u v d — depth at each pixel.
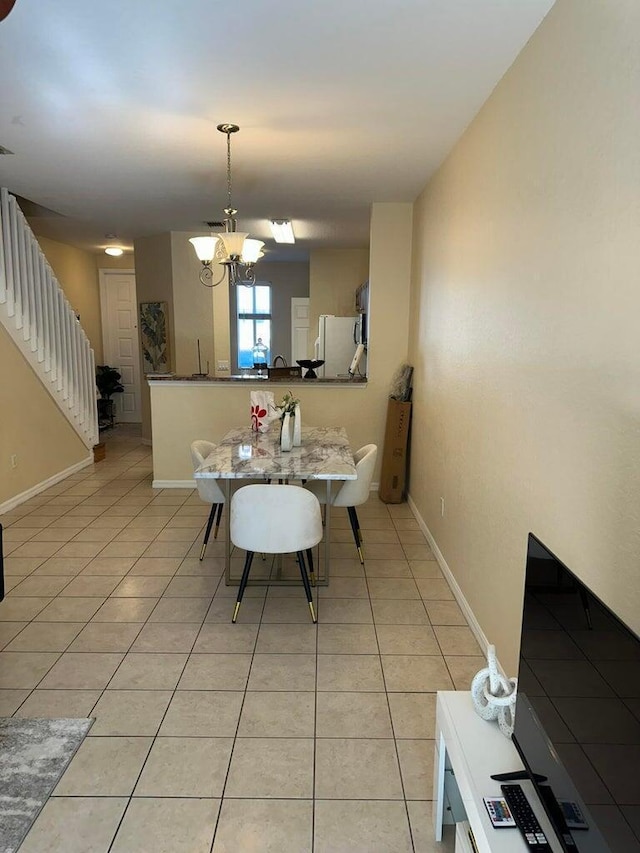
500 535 2.51
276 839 1.73
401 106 2.89
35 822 1.78
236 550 3.97
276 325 9.70
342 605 3.21
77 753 2.07
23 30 2.19
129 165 3.90
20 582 3.45
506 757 1.52
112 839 1.73
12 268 4.70
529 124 2.21
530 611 1.41
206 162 3.84
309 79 2.61
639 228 1.43
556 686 1.25
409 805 1.87
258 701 2.37
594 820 1.07
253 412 4.25
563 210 1.89
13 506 4.86
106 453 7.05
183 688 2.45
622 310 1.51
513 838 1.28
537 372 2.09
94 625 2.96
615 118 1.56
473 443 2.98
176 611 3.12
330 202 5.02
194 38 2.26
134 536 4.22
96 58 2.42
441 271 3.84
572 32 1.84
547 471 2.00
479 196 2.89
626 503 1.49
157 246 6.77
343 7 2.04
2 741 2.12
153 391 5.38
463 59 2.40
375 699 2.39
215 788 1.92
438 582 3.53
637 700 0.93
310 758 2.06
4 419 4.73
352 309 7.70
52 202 5.05
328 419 5.43
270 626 2.97
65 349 5.71
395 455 5.12
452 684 2.50
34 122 3.12
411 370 5.07
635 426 1.45
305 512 2.88
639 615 1.42
